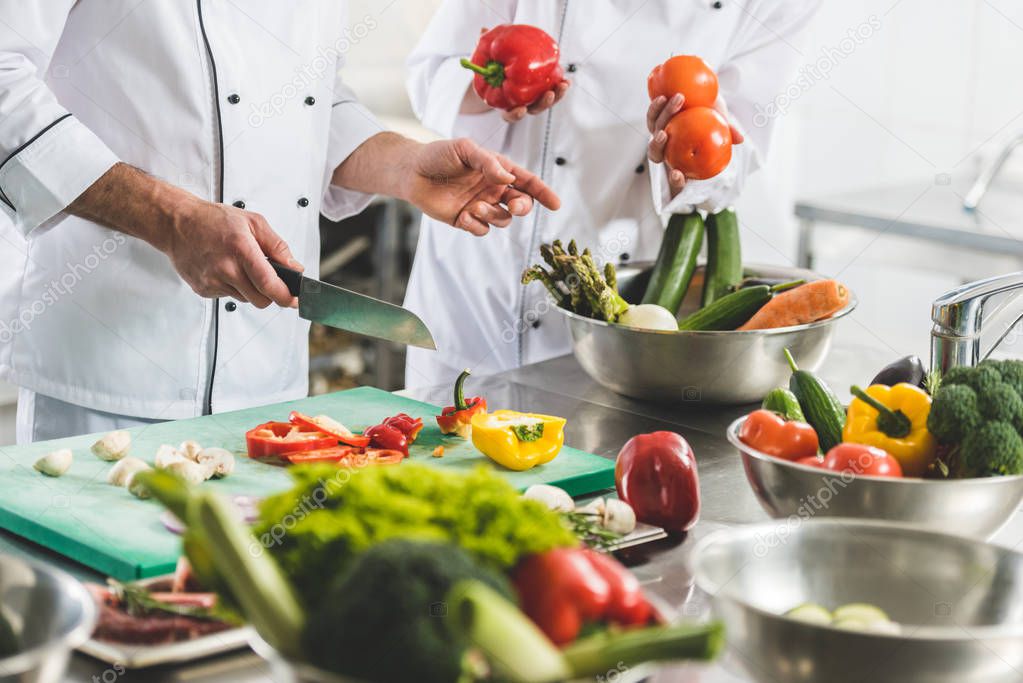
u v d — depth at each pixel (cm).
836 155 357
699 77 168
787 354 125
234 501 112
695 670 87
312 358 309
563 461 131
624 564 107
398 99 339
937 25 335
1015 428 105
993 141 333
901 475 108
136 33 157
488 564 76
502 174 162
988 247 267
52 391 167
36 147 139
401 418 137
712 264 174
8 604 84
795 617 82
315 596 77
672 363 150
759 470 108
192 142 162
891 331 367
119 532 106
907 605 94
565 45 194
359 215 307
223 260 138
